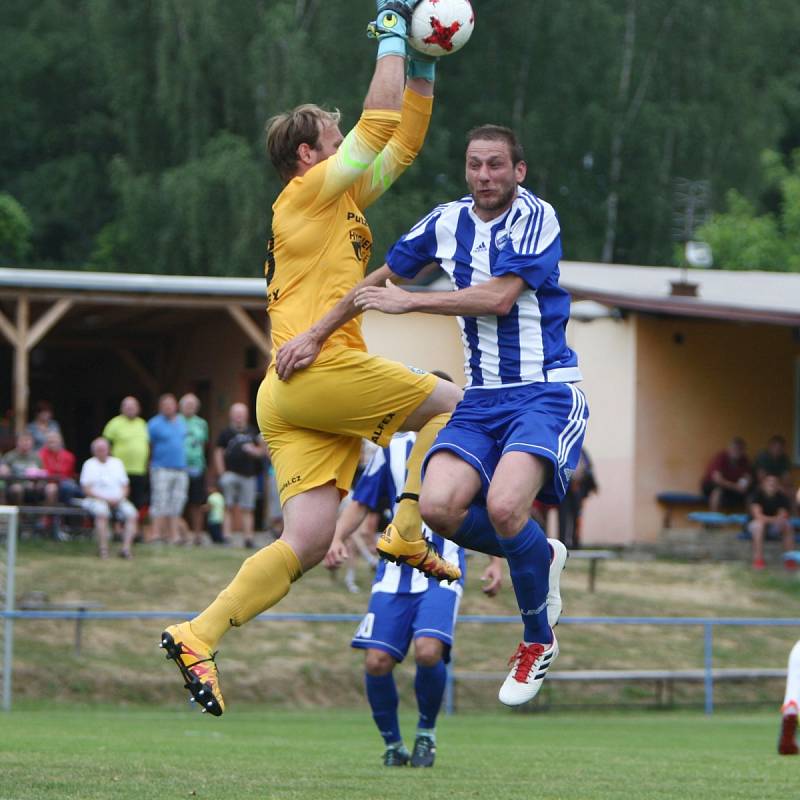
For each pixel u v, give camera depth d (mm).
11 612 31688
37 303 58719
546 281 12672
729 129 95688
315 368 12930
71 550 44781
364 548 42125
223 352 63125
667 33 95375
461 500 12461
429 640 18578
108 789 13086
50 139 101750
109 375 76438
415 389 13148
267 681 35594
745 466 53656
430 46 13211
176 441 47375
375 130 12898
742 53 97500
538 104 93375
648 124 92812
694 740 26891
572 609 42875
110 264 90562
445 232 12875
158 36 86375
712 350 55625
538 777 16328
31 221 97312
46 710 32500
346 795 13109
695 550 52562
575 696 37969
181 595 40344
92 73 100188
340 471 13266
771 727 31844
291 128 13359
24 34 100875
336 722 30625
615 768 18172
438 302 12398
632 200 94562
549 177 93750
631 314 54656
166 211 84188
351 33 85750
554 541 13102
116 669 35219
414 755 18469
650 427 54750
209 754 19156
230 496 48219
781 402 56562
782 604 45969
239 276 80750
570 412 12625
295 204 13125
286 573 12898
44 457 47594
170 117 85438
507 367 12672
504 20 93562
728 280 67500
